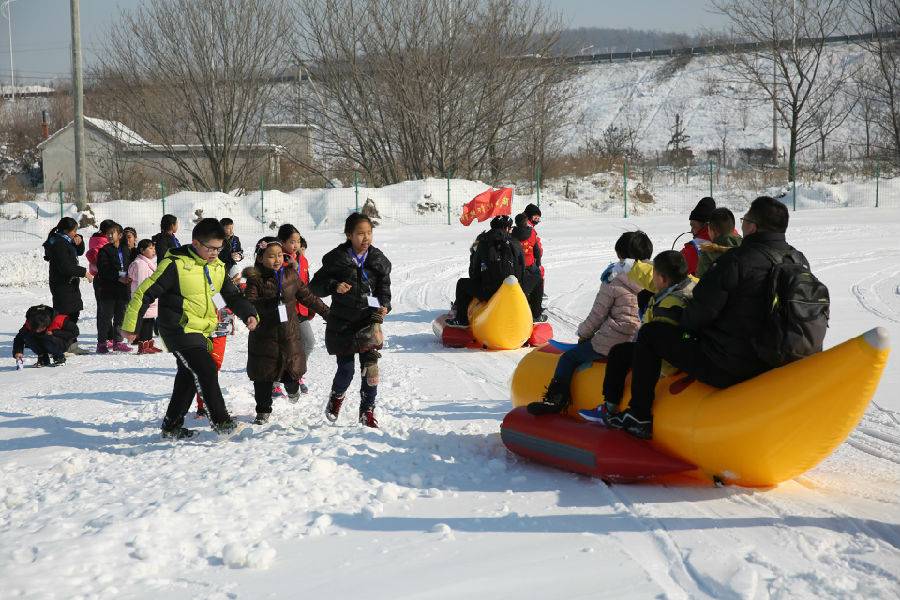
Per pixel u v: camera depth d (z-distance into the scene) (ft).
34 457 22.03
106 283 42.70
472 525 15.75
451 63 124.57
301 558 14.25
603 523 15.74
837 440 15.99
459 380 31.50
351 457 19.74
